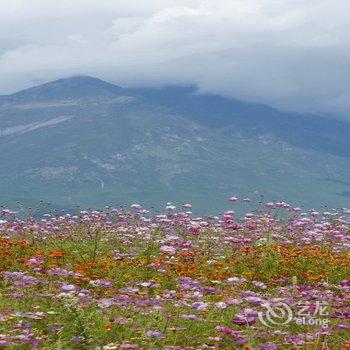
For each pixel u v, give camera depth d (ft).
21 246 66.49
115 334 35.60
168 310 41.57
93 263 60.18
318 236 81.82
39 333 34.22
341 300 46.42
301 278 61.05
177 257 67.46
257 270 62.23
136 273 58.70
